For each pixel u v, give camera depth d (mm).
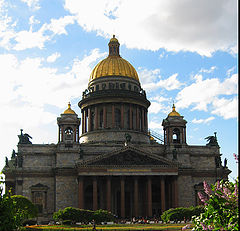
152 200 147875
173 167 137750
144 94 178750
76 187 139875
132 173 134875
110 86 173625
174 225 102500
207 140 159125
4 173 148750
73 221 108500
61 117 147000
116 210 144875
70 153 144000
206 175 151500
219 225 31062
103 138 161875
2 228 44000
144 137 169625
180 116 154500
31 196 140750
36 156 145500
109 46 189500
